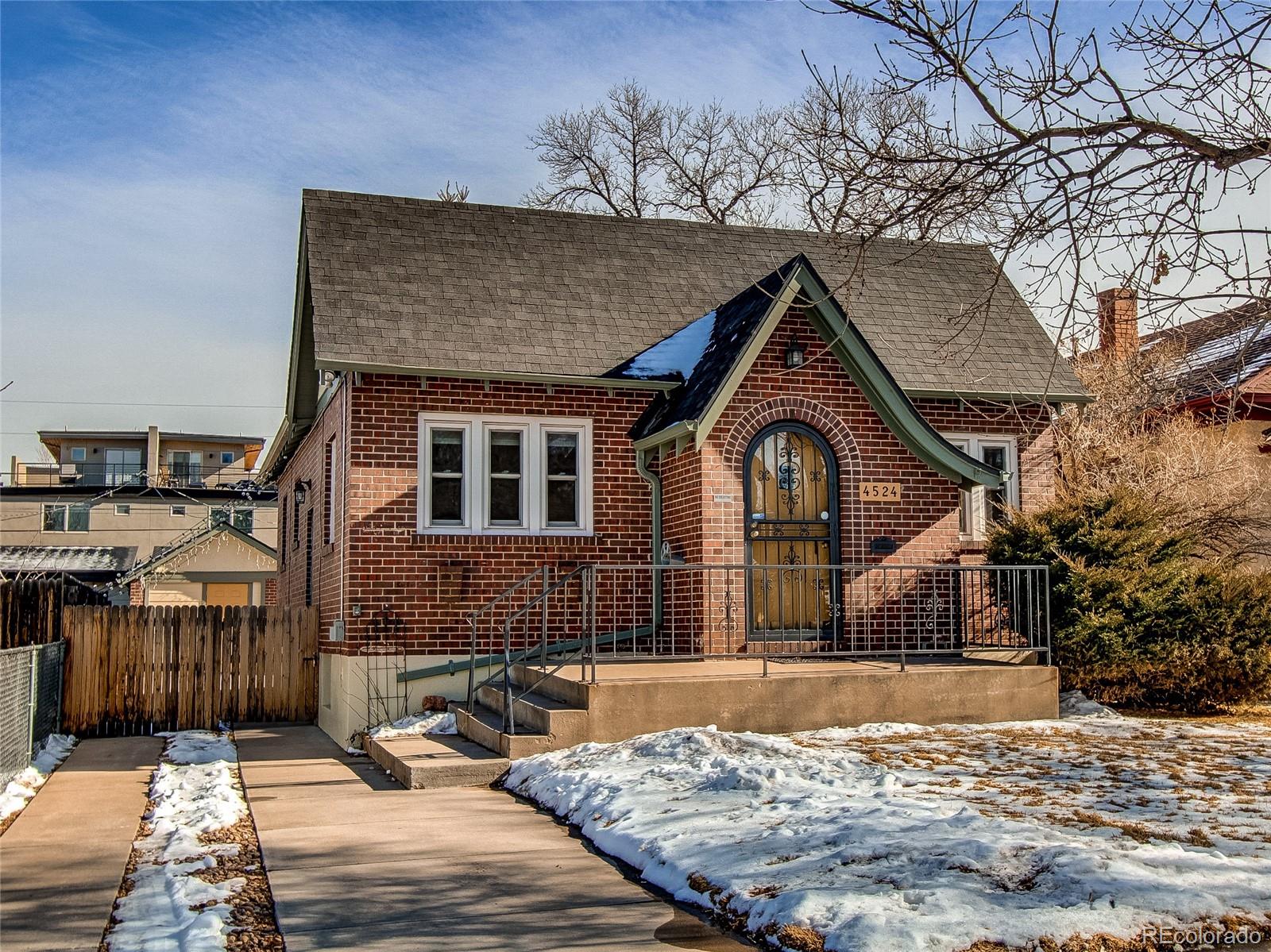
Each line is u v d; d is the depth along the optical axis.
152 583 43.22
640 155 34.69
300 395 18.27
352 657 13.98
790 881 6.43
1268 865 6.34
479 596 14.44
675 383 14.98
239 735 16.06
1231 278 7.96
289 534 22.89
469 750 11.64
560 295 16.27
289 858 7.81
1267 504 17.59
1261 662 12.82
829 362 14.02
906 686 12.12
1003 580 13.95
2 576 17.88
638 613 14.94
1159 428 18.19
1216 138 8.28
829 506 14.07
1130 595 13.04
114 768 13.04
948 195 8.91
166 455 67.00
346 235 16.05
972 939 5.48
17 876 7.66
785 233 18.84
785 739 11.02
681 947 5.88
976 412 16.23
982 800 8.11
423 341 14.59
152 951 5.90
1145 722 12.20
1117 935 5.52
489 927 6.22
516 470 14.89
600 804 8.73
